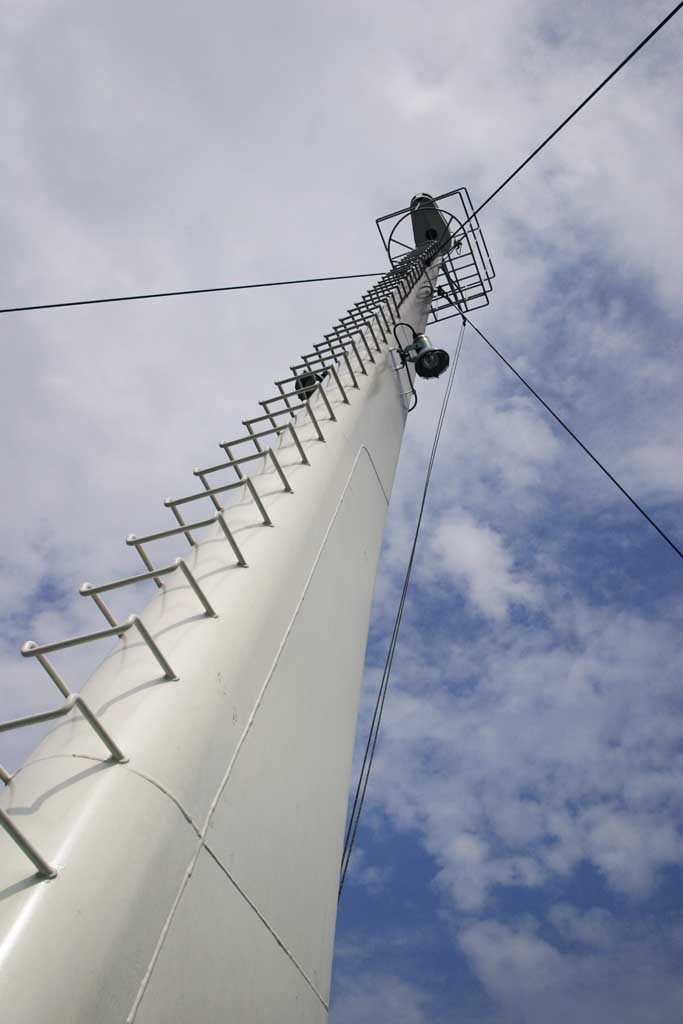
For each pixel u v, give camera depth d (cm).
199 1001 420
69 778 418
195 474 771
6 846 375
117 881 381
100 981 348
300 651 689
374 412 1203
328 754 696
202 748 489
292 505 796
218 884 471
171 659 524
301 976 555
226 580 634
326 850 647
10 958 324
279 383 1012
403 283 1769
